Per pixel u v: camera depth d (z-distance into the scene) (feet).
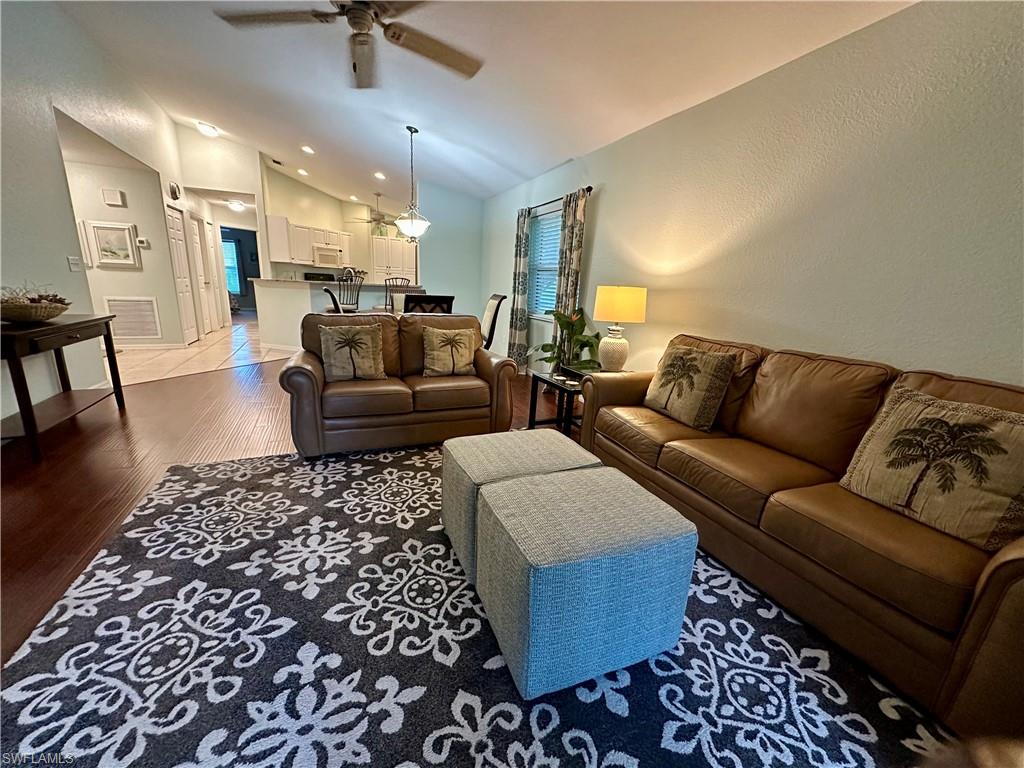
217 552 5.68
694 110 9.16
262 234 22.48
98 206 16.92
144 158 16.24
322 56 10.64
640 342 11.24
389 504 7.07
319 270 27.68
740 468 5.61
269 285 19.43
